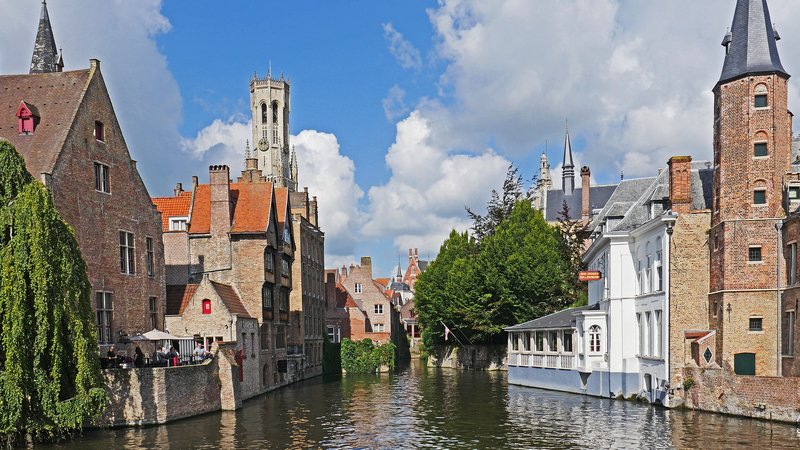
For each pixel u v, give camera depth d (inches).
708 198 1434.5
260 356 1770.4
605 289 1622.8
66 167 1293.1
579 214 3570.4
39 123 1341.0
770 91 1310.3
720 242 1318.9
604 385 1562.5
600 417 1235.2
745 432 1033.5
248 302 1798.7
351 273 3737.7
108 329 1393.9
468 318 2564.0
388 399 1614.2
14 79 1423.5
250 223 1835.6
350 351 2672.2
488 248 2588.6
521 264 2468.0
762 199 1305.4
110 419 1172.5
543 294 2482.8
